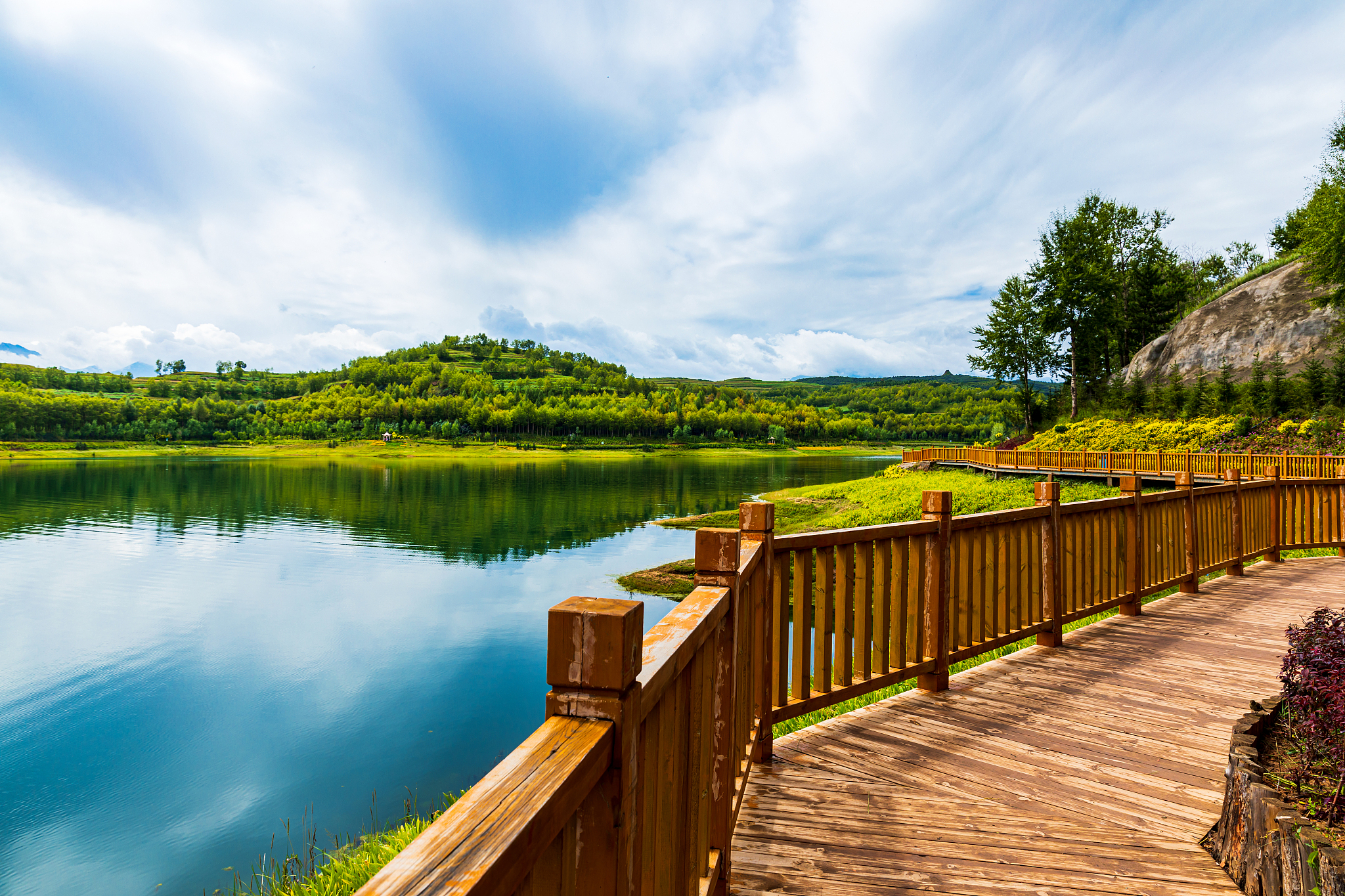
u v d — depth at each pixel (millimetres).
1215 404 36594
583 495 67750
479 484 82250
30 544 41406
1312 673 2529
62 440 163750
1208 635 5391
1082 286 50688
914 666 3918
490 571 31141
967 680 4324
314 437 194375
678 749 1426
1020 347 54156
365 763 12719
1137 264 56094
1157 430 36719
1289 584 7434
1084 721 3693
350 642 20922
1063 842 2555
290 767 12664
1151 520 6391
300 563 34562
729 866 2186
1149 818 2736
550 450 179500
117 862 9742
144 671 18703
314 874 5152
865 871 2348
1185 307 55438
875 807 2775
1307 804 2209
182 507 60125
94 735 14453
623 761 877
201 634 22109
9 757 13430
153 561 35312
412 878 506
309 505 60688
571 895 874
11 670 18766
